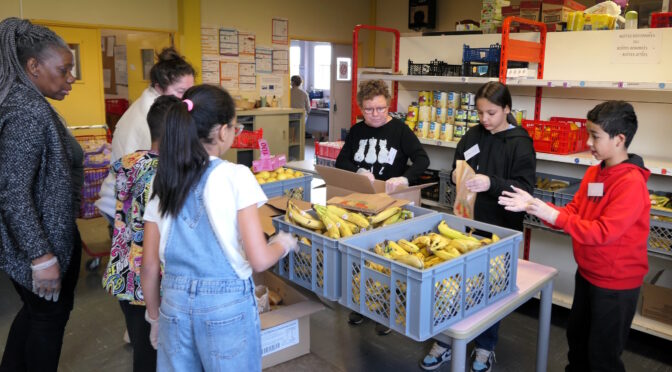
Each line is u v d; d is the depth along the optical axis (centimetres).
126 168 186
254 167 312
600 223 198
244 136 532
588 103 340
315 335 313
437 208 377
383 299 169
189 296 151
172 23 752
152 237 161
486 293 181
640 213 199
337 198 226
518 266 222
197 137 149
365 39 1039
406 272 158
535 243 358
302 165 396
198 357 158
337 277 185
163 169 149
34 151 192
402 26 997
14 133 188
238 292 153
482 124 260
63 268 206
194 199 150
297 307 249
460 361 171
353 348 299
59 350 221
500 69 319
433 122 377
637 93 320
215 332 151
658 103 314
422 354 293
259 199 154
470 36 385
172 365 157
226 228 150
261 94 879
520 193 213
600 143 202
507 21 314
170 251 153
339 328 322
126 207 189
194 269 151
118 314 339
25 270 199
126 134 244
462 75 353
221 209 149
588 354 221
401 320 164
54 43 201
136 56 801
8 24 194
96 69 675
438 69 372
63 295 217
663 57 304
